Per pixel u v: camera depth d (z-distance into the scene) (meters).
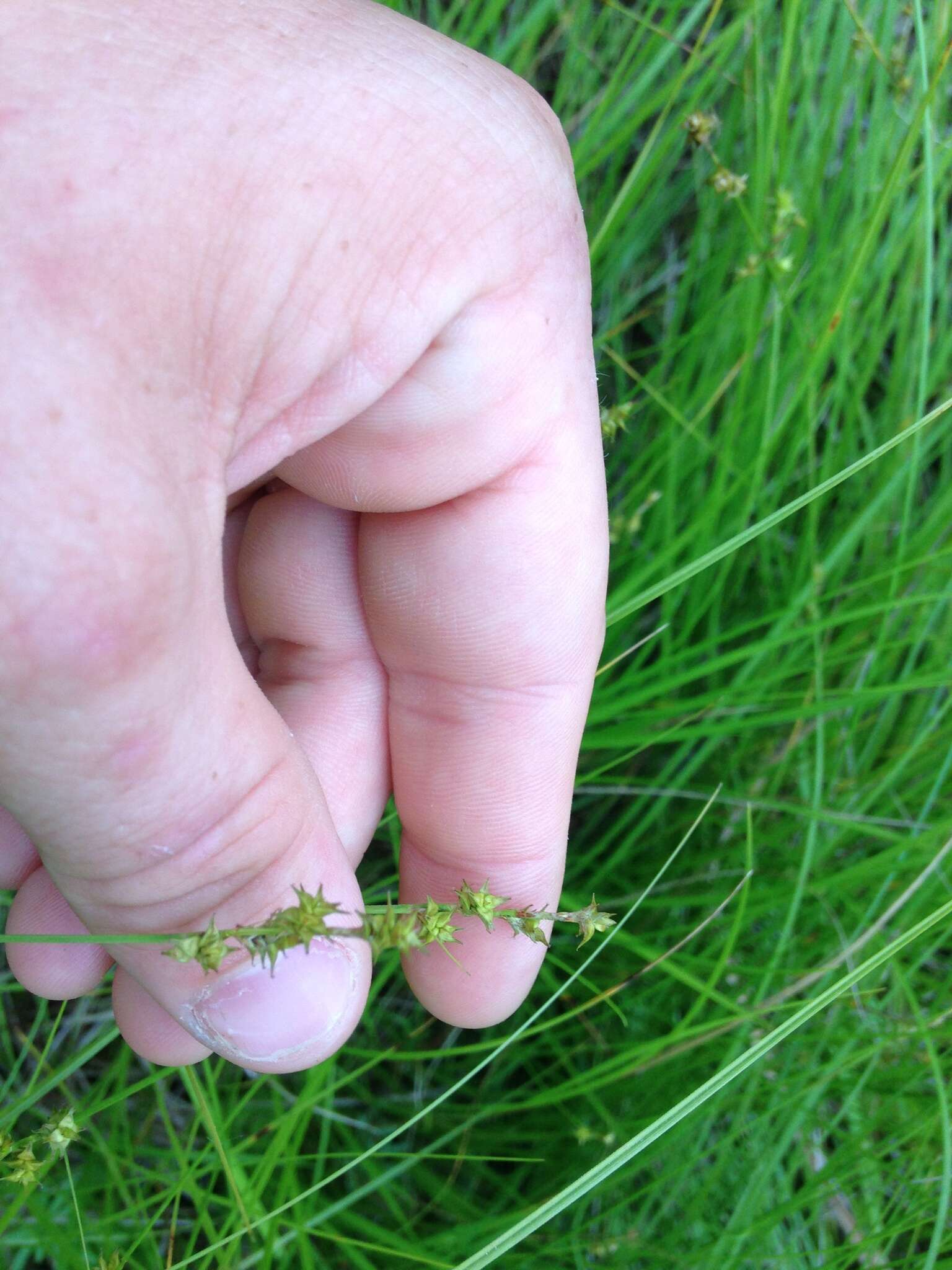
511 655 0.15
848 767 0.21
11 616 0.10
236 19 0.12
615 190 0.22
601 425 0.16
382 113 0.12
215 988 0.12
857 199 0.20
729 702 0.20
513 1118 0.19
